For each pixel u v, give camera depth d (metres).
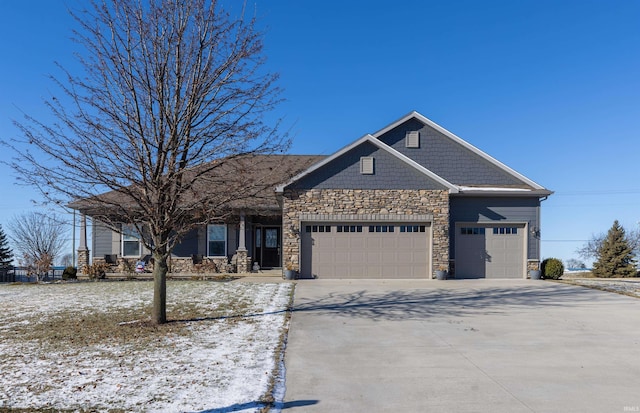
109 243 21.64
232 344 8.16
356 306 12.02
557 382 6.30
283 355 7.55
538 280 18.06
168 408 5.27
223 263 21.62
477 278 18.61
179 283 16.55
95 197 9.13
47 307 11.82
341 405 5.47
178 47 9.27
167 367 6.78
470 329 9.55
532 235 18.86
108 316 10.60
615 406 5.43
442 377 6.52
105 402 5.43
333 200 17.73
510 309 11.75
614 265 27.70
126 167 9.04
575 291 14.84
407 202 17.84
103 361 7.08
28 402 5.43
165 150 9.13
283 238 17.77
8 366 6.82
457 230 18.78
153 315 9.80
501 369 6.89
